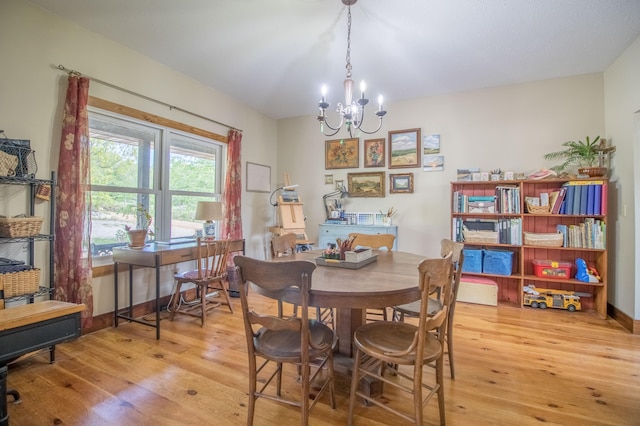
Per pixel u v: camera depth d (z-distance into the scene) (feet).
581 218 10.73
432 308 6.36
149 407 5.25
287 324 4.45
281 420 4.98
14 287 6.21
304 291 4.29
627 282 8.98
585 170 9.98
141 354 7.14
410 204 13.33
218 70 10.68
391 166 13.62
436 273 4.38
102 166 8.95
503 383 6.02
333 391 5.25
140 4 7.23
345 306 4.49
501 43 8.77
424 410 5.24
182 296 11.05
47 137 7.52
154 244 9.46
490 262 11.16
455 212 11.71
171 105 10.53
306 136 15.62
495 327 8.89
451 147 12.59
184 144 11.53
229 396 5.58
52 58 7.59
